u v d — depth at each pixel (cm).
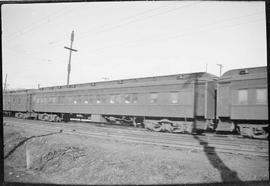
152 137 1141
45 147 995
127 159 767
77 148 913
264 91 1152
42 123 1992
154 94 1570
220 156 795
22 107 2780
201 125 1384
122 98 1761
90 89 2023
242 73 1247
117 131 1393
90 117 2059
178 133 1430
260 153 803
